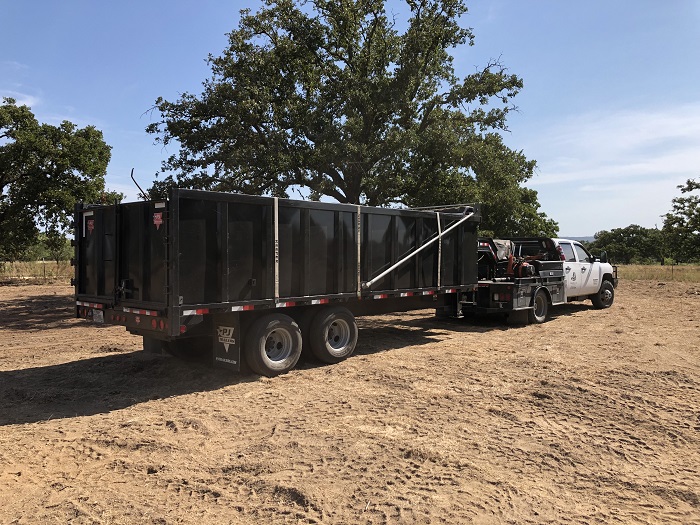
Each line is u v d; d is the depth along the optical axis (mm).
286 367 8031
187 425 5723
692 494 4031
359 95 16266
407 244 10086
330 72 17828
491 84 17172
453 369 8188
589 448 4973
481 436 5285
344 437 5262
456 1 17297
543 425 5605
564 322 13625
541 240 14680
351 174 17203
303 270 8234
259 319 7805
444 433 5367
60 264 38688
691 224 41531
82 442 5254
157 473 4488
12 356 9727
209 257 7113
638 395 6617
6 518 3705
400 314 15617
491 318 14531
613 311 15914
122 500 3973
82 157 28844
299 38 17438
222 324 7668
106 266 8008
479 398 6594
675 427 5531
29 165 28109
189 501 3953
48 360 9344
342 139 16172
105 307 7883
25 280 32750
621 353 9305
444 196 17062
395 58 17578
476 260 11867
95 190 29078
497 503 3881
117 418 6039
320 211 8492
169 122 17531
